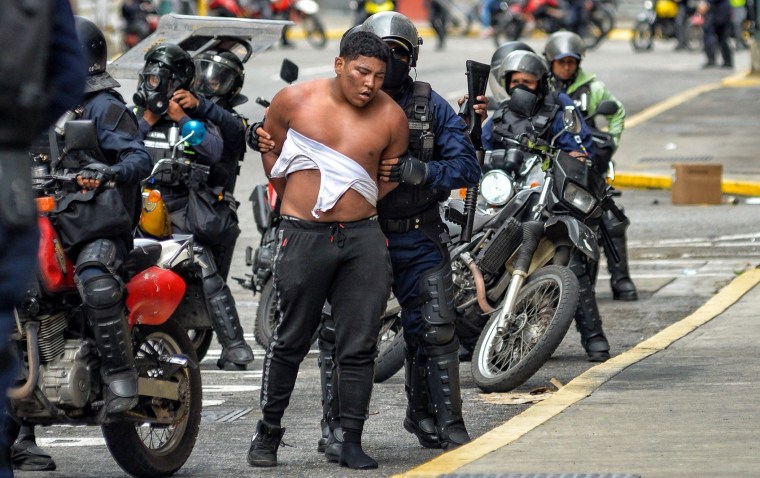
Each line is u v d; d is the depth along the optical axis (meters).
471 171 14.47
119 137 14.02
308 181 13.77
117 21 78.31
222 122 19.86
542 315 18.39
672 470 12.70
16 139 8.67
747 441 13.75
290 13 81.94
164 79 19.22
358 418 14.20
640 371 17.66
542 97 20.70
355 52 13.56
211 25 21.64
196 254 19.88
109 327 13.37
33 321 13.15
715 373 17.36
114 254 13.64
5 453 8.86
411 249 14.55
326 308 14.80
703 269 28.27
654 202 38.59
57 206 13.48
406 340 15.13
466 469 12.93
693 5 80.50
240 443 15.90
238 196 40.12
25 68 8.55
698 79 65.88
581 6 81.94
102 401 13.51
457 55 77.81
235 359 20.45
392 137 13.88
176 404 14.49
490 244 18.67
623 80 65.94
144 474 14.09
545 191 19.02
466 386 18.66
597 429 14.51
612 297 25.61
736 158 45.12
